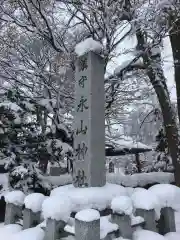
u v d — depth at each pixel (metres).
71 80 10.21
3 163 7.89
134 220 4.38
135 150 11.64
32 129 8.62
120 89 10.48
